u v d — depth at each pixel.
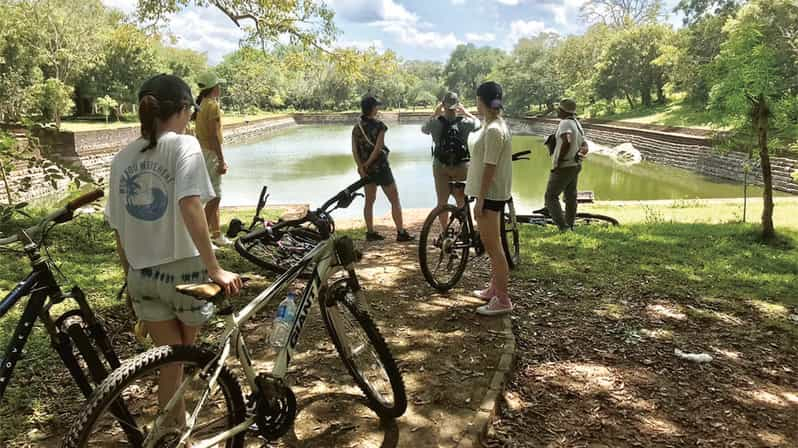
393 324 4.34
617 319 4.61
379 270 5.83
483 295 4.89
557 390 3.46
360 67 13.73
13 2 35.84
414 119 90.31
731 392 3.50
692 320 4.63
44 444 2.78
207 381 2.28
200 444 2.30
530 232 8.05
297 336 2.77
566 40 71.62
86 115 57.66
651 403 3.35
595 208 13.12
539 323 4.47
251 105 88.31
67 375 3.43
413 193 21.80
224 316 2.38
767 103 7.82
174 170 2.24
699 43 41.38
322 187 24.41
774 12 21.84
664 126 40.41
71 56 40.56
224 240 6.63
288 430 2.83
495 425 3.07
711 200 14.66
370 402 3.04
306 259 2.85
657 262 6.38
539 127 65.88
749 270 6.13
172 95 2.29
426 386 3.38
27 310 2.23
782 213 11.98
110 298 4.70
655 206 13.49
